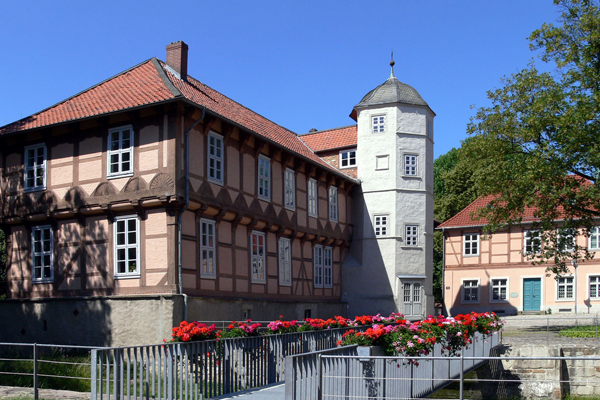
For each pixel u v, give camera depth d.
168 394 10.05
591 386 17.53
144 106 17.39
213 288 19.09
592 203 22.06
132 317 17.39
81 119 18.36
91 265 18.70
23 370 13.14
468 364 16.02
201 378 10.77
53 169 19.72
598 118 20.95
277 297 23.33
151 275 17.58
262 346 13.03
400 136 30.03
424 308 29.64
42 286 19.69
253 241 22.05
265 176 22.88
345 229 29.61
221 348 11.55
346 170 31.19
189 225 18.12
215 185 19.45
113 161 18.59
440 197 52.72
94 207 18.59
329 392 8.99
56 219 19.58
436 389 13.57
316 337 15.44
